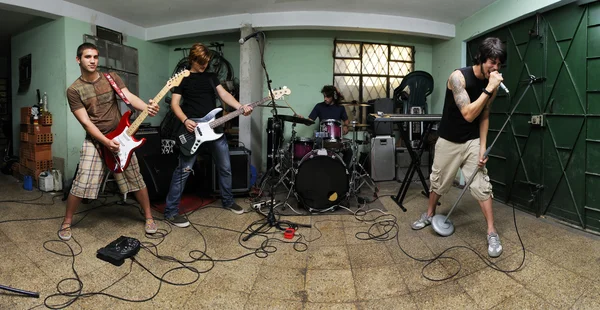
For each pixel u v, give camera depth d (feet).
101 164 7.41
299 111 15.19
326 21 12.66
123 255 6.55
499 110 11.08
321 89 15.11
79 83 6.94
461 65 13.21
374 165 13.93
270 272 6.33
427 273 6.24
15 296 5.32
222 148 9.19
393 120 9.48
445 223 7.90
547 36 9.15
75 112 6.93
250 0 11.50
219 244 7.52
